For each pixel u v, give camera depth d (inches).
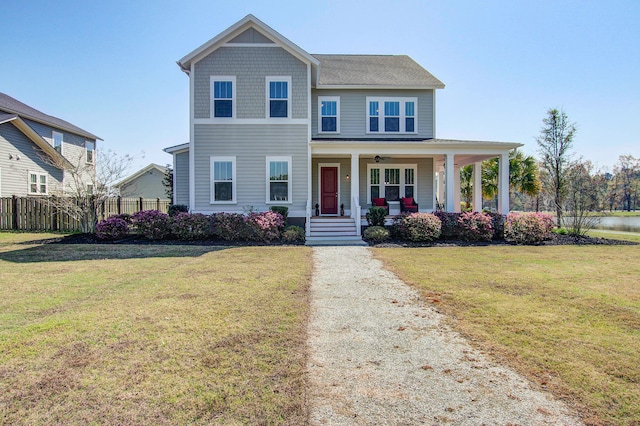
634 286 252.2
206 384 118.8
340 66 756.0
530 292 236.8
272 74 588.7
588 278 278.1
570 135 694.5
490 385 120.9
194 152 586.9
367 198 693.3
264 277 283.4
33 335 158.2
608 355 142.2
